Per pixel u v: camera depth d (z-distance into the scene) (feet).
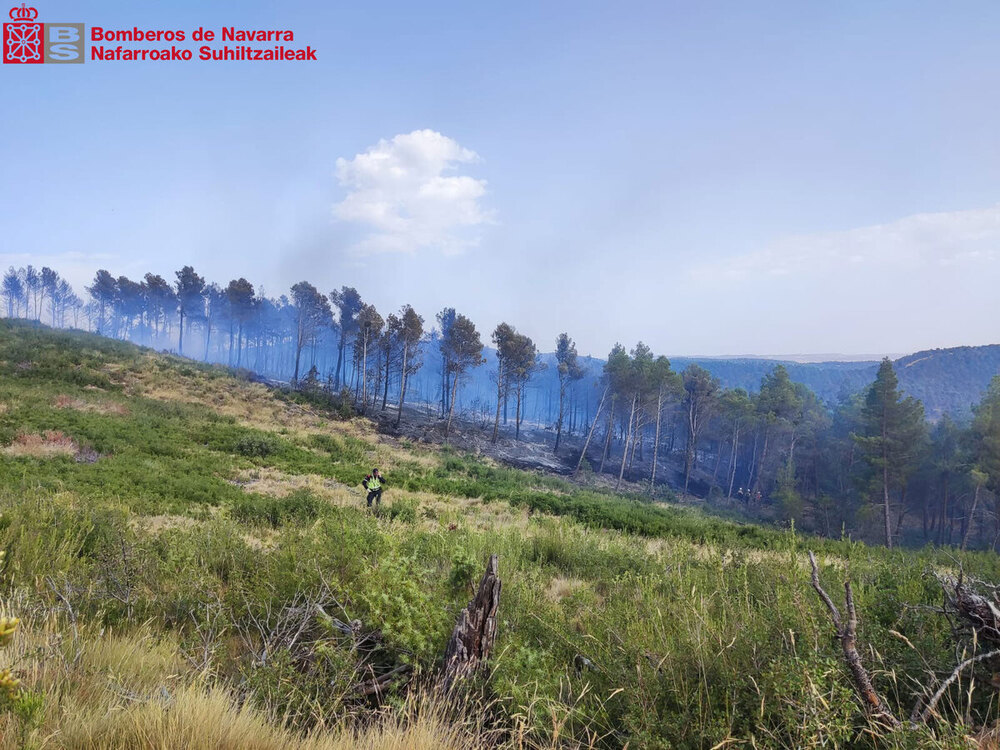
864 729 8.00
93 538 23.13
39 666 9.77
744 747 8.71
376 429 180.34
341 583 15.49
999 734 8.49
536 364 272.10
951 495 189.37
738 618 13.55
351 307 304.91
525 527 49.26
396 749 8.80
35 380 115.34
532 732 9.82
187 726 8.26
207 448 91.04
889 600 14.94
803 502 212.64
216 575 20.27
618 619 14.93
